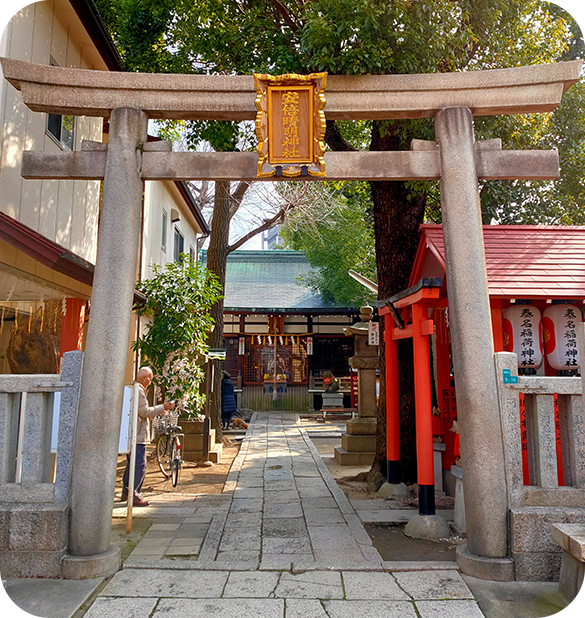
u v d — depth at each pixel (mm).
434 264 6613
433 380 7590
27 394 4031
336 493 6668
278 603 3383
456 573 3873
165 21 9352
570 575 3465
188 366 8734
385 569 3916
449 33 6336
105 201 4332
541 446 4039
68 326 8266
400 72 6285
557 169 4480
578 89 9359
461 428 4125
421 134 6992
